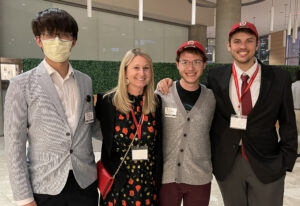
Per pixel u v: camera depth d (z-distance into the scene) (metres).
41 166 1.15
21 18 6.61
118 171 1.39
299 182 3.17
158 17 9.62
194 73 1.50
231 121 1.51
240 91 1.56
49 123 1.14
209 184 1.58
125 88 1.41
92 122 1.33
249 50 1.49
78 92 1.25
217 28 9.52
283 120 1.56
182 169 1.51
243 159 1.56
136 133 1.41
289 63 14.92
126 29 9.09
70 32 1.15
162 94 1.58
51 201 1.18
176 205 1.56
